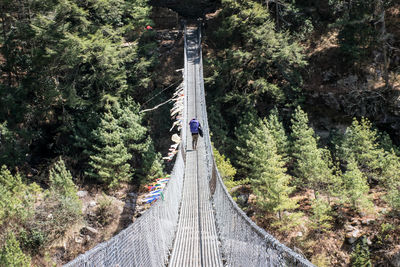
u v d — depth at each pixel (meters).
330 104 33.69
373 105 32.31
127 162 31.14
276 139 29.83
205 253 9.33
